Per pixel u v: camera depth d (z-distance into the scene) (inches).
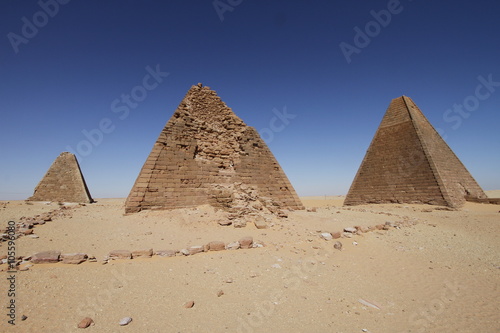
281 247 469.4
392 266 430.9
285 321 246.2
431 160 1344.7
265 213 722.2
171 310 250.4
